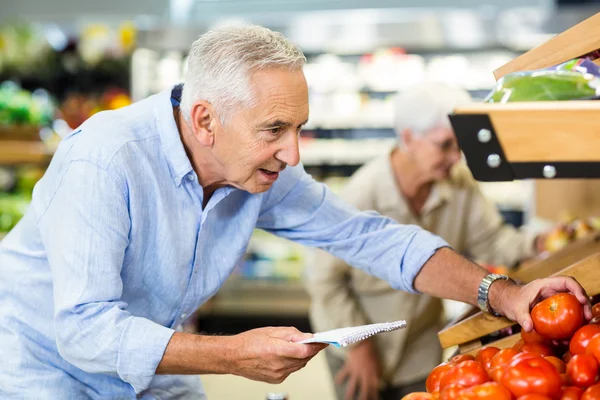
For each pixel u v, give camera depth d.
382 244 2.00
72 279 1.63
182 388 2.06
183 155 1.74
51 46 6.05
